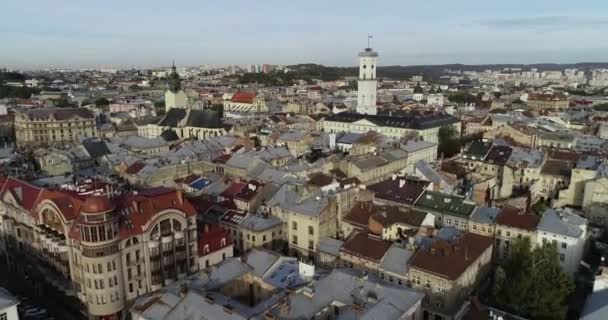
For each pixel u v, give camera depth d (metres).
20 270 123.25
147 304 83.50
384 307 75.38
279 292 86.88
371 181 178.25
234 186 147.50
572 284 95.00
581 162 170.38
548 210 126.38
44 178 145.25
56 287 108.00
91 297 93.69
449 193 140.88
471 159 194.25
